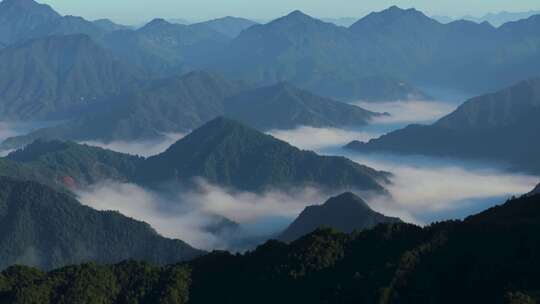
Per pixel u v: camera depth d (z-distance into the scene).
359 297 105.38
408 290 105.19
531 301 94.19
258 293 115.19
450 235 116.44
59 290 116.69
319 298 108.88
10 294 114.44
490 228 115.19
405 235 121.50
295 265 117.69
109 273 122.00
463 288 104.75
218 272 123.62
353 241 123.50
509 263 105.12
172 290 117.44
